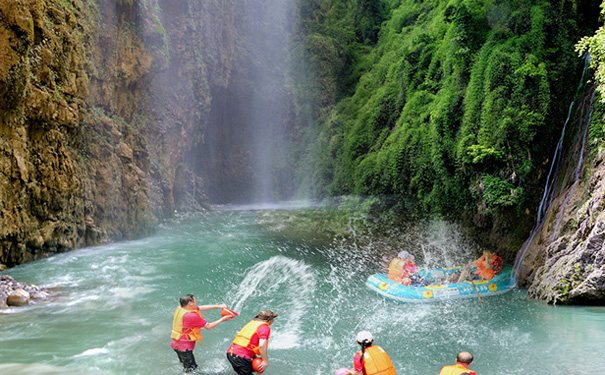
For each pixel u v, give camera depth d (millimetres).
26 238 10695
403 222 17641
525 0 12961
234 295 9367
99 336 6531
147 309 7996
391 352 6418
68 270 10578
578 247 8555
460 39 14305
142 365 5547
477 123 12992
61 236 12156
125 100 17141
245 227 19188
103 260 11906
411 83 21609
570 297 8328
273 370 5680
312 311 8406
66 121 11922
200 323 5477
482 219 13133
